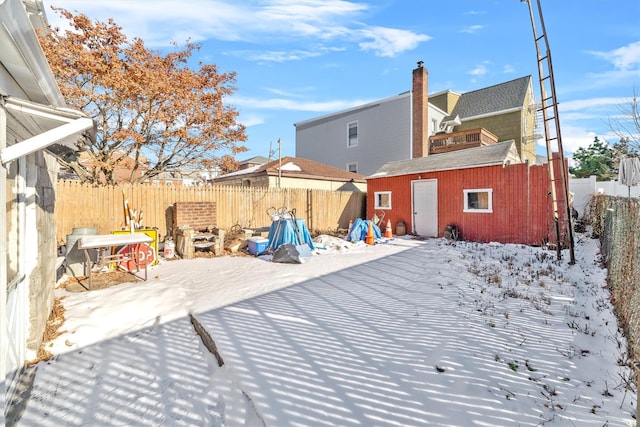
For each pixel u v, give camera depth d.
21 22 1.56
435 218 12.23
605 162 22.97
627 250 3.95
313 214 13.92
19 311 2.80
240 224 11.44
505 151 10.95
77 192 8.25
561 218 9.14
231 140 13.00
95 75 8.97
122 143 10.82
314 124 24.78
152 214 9.47
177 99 10.68
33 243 3.22
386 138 20.12
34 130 2.90
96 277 6.12
